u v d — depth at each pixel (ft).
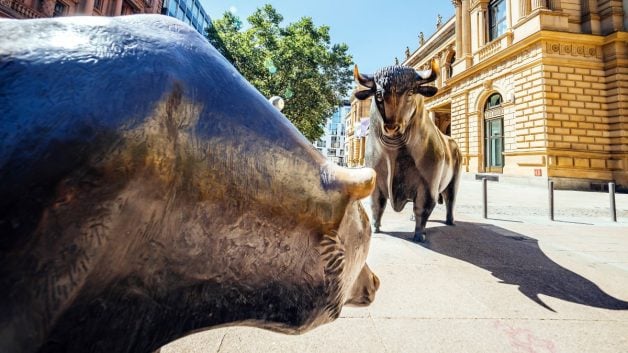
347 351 5.58
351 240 2.35
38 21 1.43
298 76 62.08
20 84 1.15
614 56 52.08
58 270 1.19
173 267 1.62
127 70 1.33
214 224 1.64
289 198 1.85
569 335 6.31
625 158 49.88
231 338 5.84
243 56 63.31
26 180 1.04
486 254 11.74
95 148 1.15
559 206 27.68
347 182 2.07
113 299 1.54
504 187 48.24
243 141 1.68
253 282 1.87
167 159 1.40
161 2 109.81
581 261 11.20
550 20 54.19
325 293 2.14
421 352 5.62
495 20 67.92
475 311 7.20
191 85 1.52
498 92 62.80
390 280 8.90
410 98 10.82
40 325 1.22
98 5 79.05
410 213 20.98
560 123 52.11
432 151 12.07
